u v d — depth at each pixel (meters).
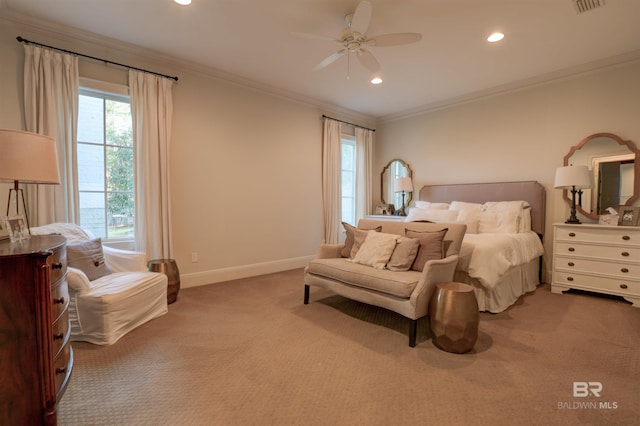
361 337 2.39
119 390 1.70
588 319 2.74
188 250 3.72
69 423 1.45
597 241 3.30
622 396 1.66
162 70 3.47
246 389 1.72
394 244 2.77
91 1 2.47
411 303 2.23
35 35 2.76
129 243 3.31
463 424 1.45
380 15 2.66
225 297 3.35
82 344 2.24
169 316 2.79
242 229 4.20
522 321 2.70
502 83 4.23
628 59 3.40
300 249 4.89
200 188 3.79
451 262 2.46
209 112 3.85
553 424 1.45
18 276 1.21
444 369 1.93
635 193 3.41
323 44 3.18
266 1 2.48
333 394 1.68
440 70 3.80
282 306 3.08
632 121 3.44
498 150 4.44
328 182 5.15
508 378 1.83
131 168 3.38
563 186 3.55
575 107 3.79
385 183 5.88
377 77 3.96
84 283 2.28
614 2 2.46
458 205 4.31
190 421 1.47
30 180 1.58
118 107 3.29
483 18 2.70
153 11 2.61
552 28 2.86
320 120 5.10
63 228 2.58
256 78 4.08
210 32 2.95
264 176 4.42
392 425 1.45
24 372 1.23
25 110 2.69
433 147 5.18
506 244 3.13
